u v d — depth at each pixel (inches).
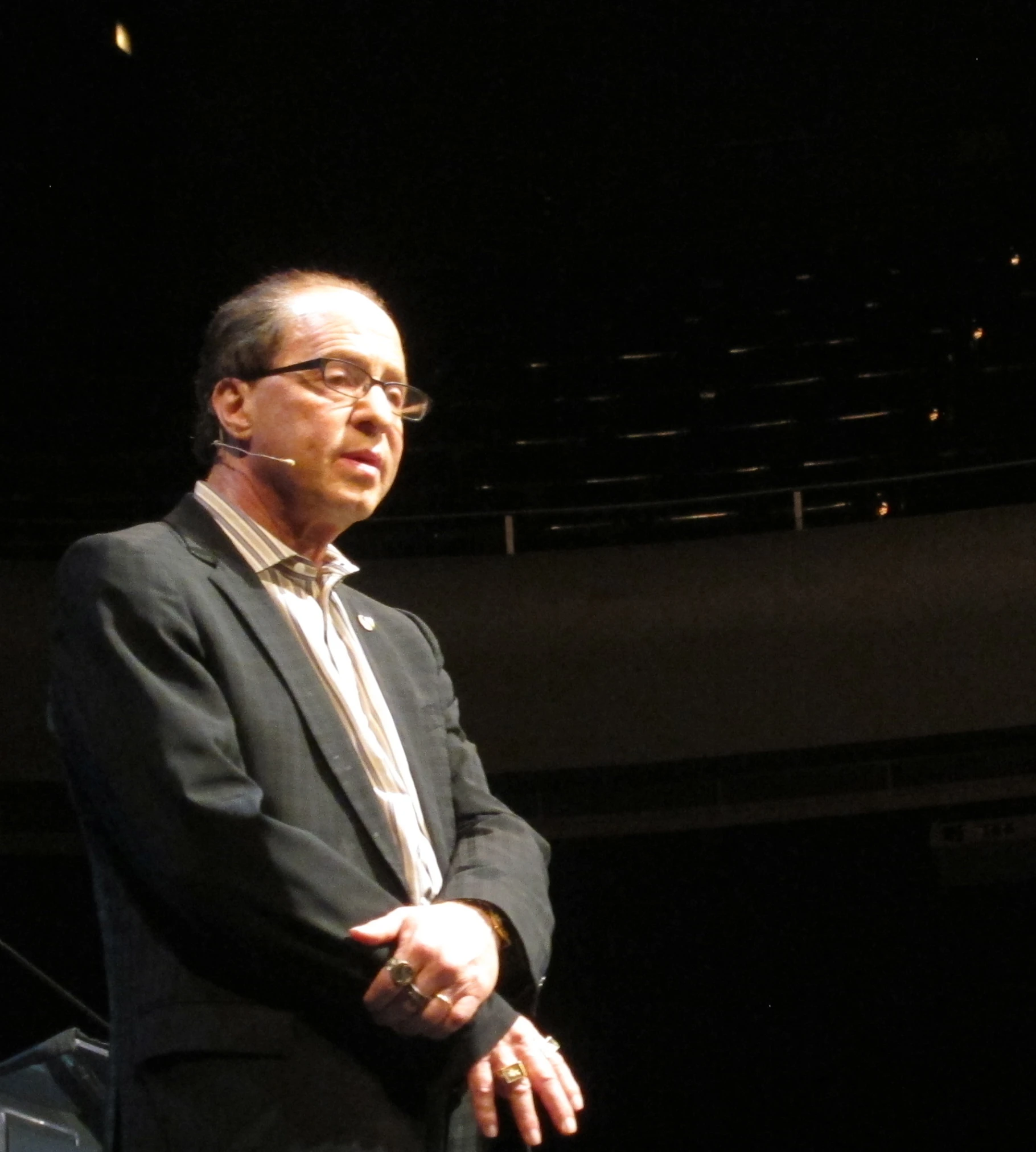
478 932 88.3
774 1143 399.9
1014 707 398.9
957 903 413.1
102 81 601.0
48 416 564.1
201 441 114.3
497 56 616.7
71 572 95.7
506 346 611.2
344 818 93.7
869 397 550.3
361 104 619.5
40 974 129.1
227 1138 82.8
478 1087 86.4
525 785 422.0
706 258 613.0
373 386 108.5
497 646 411.5
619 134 619.2
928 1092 400.8
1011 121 588.1
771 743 407.5
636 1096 407.2
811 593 408.5
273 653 97.1
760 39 605.3
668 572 417.1
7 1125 119.6
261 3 611.2
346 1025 87.4
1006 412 523.5
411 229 624.1
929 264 583.2
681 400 569.6
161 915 88.5
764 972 416.8
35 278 586.2
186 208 615.2
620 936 423.5
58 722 91.9
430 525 510.9
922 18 592.1
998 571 404.5
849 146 603.2
